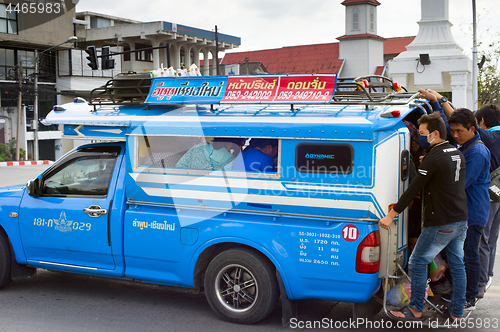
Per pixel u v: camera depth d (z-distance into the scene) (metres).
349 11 42.97
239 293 4.52
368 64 42.84
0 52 31.14
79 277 6.09
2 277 5.46
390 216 3.84
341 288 4.07
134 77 5.11
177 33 39.31
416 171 4.65
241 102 4.48
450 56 17.42
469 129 4.34
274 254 4.22
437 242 3.94
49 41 32.31
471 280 4.43
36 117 29.28
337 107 4.35
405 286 4.21
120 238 4.84
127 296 5.38
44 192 5.32
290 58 47.94
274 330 4.41
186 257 4.58
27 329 4.43
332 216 4.04
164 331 4.39
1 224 5.41
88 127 5.05
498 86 27.69
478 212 4.35
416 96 4.86
